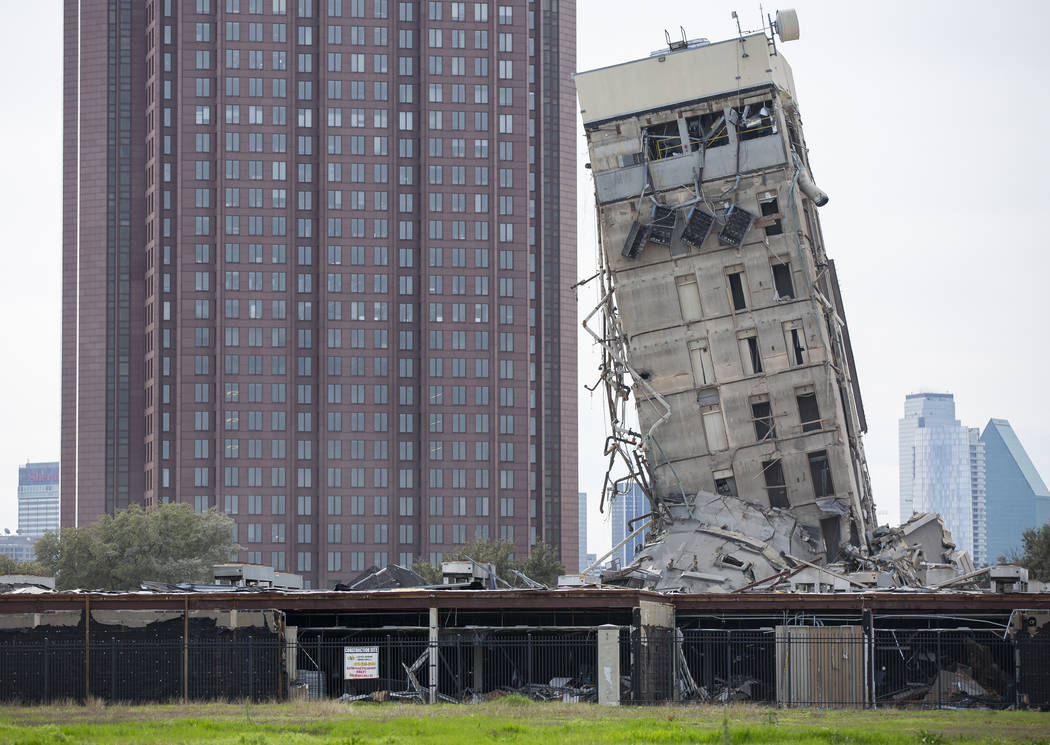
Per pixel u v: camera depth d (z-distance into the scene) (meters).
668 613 150.38
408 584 184.50
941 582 190.75
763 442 197.75
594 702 143.50
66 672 142.38
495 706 132.50
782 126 198.62
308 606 144.88
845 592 152.75
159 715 124.69
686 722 115.88
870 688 141.88
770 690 151.62
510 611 157.00
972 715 126.75
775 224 199.88
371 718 118.94
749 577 186.75
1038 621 140.50
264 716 122.44
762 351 198.75
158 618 145.00
